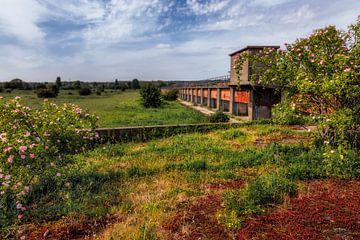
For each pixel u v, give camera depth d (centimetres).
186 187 493
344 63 538
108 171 593
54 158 468
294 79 630
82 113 582
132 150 829
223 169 601
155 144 909
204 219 359
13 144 396
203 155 726
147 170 595
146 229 326
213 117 1603
